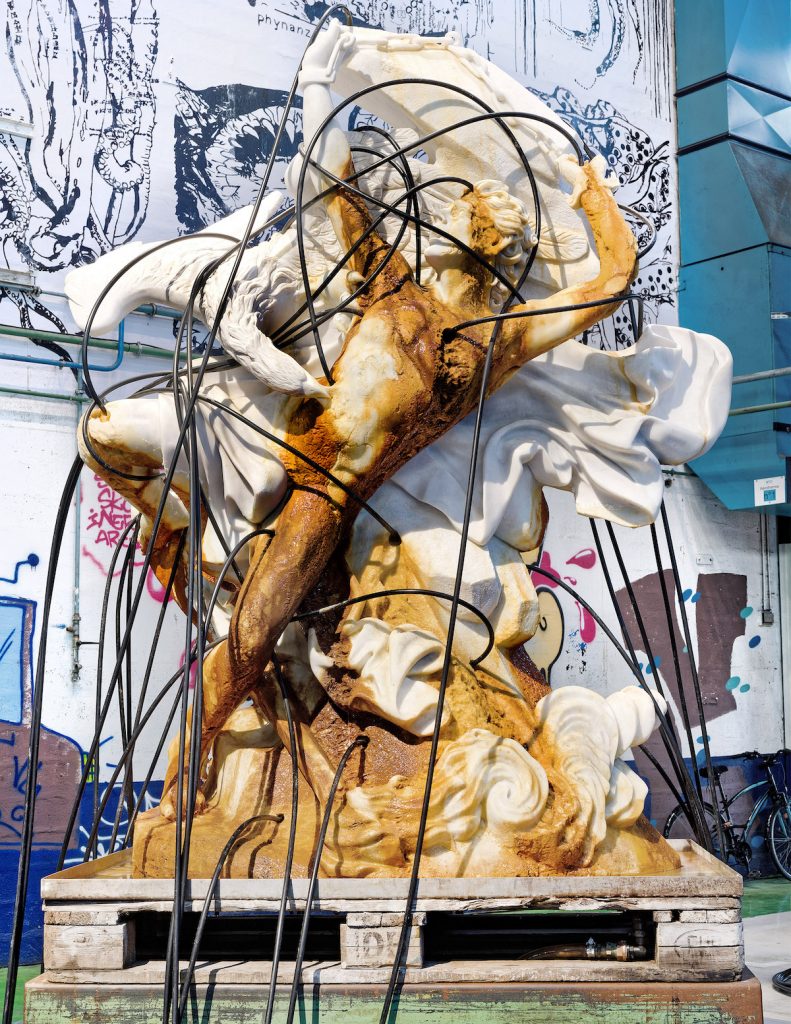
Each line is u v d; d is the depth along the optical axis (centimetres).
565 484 239
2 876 466
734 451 696
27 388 496
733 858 691
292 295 224
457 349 213
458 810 194
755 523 759
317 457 211
